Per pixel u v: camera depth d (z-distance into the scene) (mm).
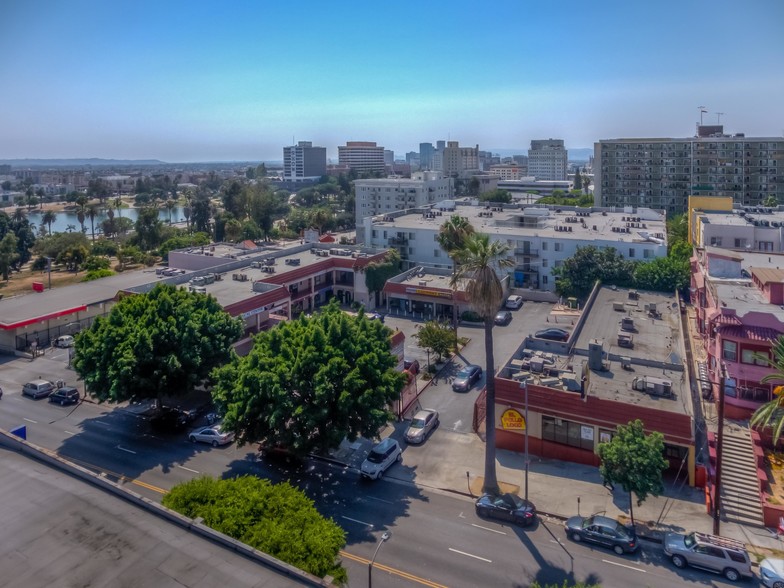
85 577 18844
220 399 38406
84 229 163000
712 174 139875
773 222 80250
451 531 32469
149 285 69250
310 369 36938
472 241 35594
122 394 41188
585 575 28609
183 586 18469
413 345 65812
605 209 117562
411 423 45344
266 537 23625
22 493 24141
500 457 41312
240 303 59156
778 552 30172
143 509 23141
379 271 80750
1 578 18781
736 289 49688
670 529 32344
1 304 71312
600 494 36125
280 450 42000
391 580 28172
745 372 41281
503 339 67000
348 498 36062
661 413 37031
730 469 36344
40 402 51812
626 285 75438
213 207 183250
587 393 40250
